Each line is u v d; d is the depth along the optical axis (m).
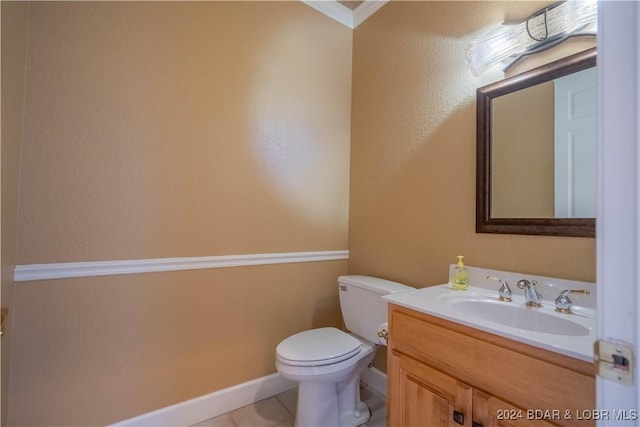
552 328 1.04
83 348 1.33
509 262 1.31
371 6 2.05
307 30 2.01
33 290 1.23
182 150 1.56
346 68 2.18
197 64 1.61
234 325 1.72
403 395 1.14
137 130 1.45
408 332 1.13
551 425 0.76
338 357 1.42
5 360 1.07
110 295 1.39
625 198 0.44
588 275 1.09
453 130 1.55
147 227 1.47
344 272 2.15
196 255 1.61
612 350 0.45
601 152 0.47
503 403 0.85
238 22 1.74
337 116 2.14
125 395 1.42
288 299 1.92
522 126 1.28
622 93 0.44
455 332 0.97
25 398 1.22
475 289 1.36
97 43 1.35
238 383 1.73
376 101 2.00
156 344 1.50
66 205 1.29
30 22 1.21
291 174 1.93
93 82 1.34
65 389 1.29
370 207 2.02
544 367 0.78
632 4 0.43
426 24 1.71
